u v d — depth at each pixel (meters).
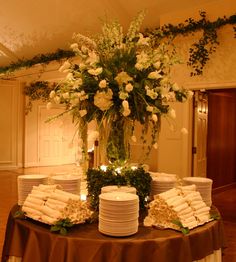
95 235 1.82
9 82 10.39
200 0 5.04
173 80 5.36
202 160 5.90
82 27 6.53
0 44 8.47
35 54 8.48
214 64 4.98
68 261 1.74
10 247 2.07
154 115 2.13
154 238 1.79
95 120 2.31
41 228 1.93
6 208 5.55
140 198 2.25
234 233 4.60
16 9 6.59
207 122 6.61
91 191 2.26
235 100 8.24
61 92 2.27
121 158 2.27
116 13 5.72
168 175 2.63
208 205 2.43
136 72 2.18
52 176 2.55
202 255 1.94
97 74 2.12
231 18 4.71
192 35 5.18
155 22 5.91
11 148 10.45
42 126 10.98
